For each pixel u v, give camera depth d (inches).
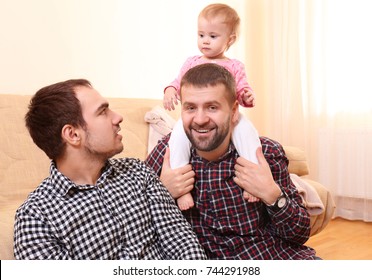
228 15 68.4
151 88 118.7
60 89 42.4
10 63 91.8
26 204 39.8
